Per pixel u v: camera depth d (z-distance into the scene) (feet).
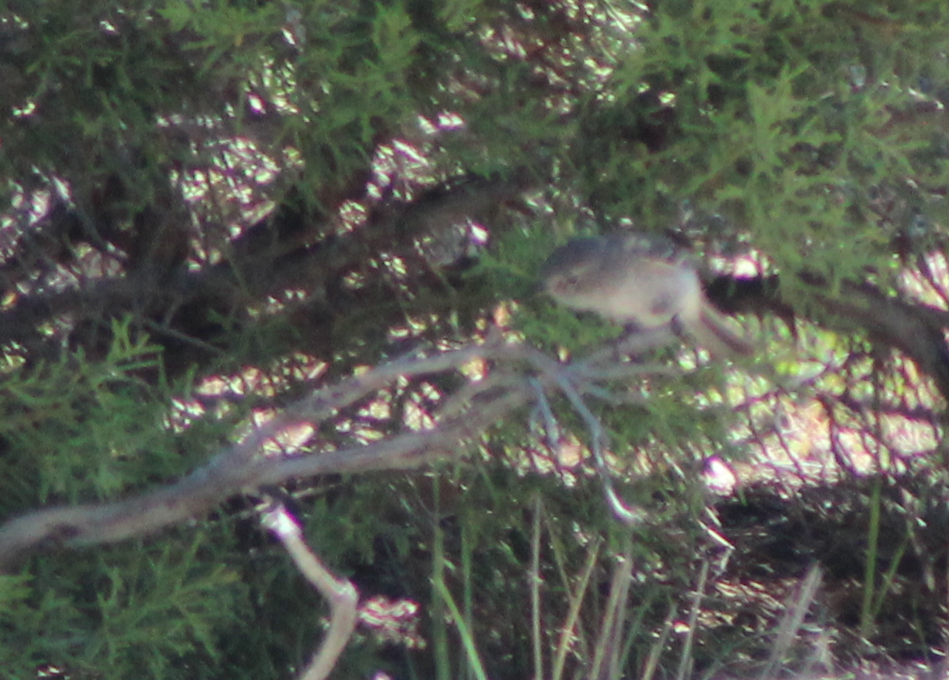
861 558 37.06
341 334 30.14
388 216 29.68
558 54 27.68
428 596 31.45
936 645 34.55
